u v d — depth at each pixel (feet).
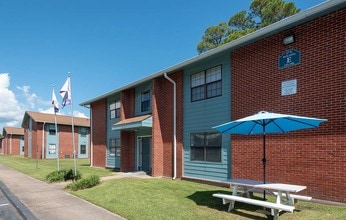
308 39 30.81
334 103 28.19
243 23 101.09
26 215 26.45
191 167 46.98
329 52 28.86
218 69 42.91
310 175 29.81
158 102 54.29
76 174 49.21
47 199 33.71
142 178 49.83
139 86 63.31
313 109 29.91
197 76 46.93
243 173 37.42
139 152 64.64
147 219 23.58
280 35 33.65
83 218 25.04
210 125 43.57
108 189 36.68
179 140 49.75
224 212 25.29
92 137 85.81
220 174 41.39
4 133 216.54
